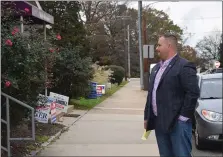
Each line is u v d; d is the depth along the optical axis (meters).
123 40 70.31
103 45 51.25
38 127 10.56
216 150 9.09
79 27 19.58
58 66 16.55
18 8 10.07
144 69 34.44
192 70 4.88
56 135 9.92
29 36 8.83
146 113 5.32
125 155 7.76
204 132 8.80
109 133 10.52
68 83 17.31
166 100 4.94
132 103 20.66
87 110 16.59
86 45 20.14
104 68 35.44
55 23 18.92
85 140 9.45
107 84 29.73
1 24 7.49
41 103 9.50
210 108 8.88
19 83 7.61
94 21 49.88
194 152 8.91
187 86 4.84
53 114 11.53
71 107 16.06
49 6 19.00
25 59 7.44
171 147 5.18
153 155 7.77
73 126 11.80
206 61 97.75
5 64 7.32
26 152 7.91
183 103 4.90
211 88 10.11
